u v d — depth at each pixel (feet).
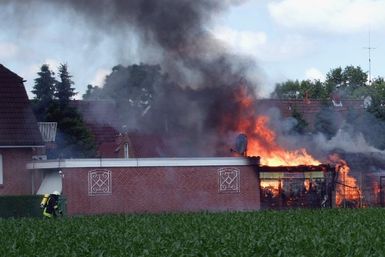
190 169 164.96
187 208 164.14
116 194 161.79
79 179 160.45
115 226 119.96
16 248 94.63
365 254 87.04
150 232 109.50
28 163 181.37
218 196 165.58
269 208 167.43
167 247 92.32
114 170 162.09
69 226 120.98
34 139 188.34
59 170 169.78
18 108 192.65
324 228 112.06
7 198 167.94
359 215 135.33
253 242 93.20
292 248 89.76
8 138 186.50
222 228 113.60
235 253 87.97
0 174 184.24
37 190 183.32
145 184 163.02
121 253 88.63
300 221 124.26
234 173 166.50
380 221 124.36
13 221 132.87
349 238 96.89
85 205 160.25
